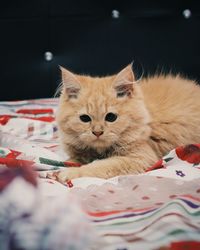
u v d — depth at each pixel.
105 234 0.23
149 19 0.70
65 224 0.19
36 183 0.20
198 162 0.36
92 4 0.69
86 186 0.32
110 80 0.40
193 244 0.22
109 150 0.40
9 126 0.52
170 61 0.71
